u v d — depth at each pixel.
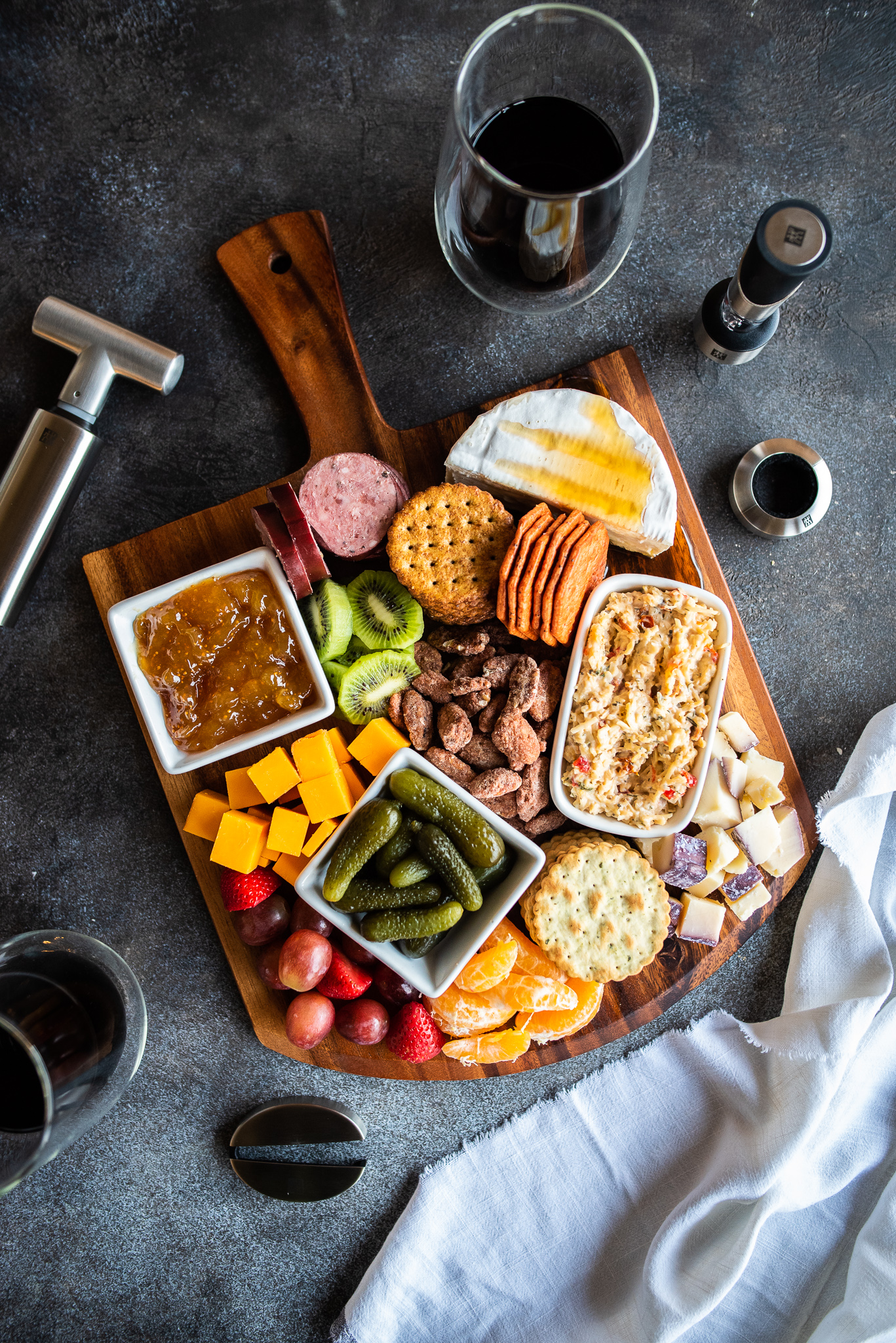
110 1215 0.58
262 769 0.52
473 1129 0.58
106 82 0.57
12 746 0.57
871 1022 0.56
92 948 0.53
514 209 0.46
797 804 0.56
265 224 0.55
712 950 0.55
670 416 0.58
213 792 0.55
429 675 0.54
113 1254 0.58
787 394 0.58
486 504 0.53
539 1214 0.58
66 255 0.57
